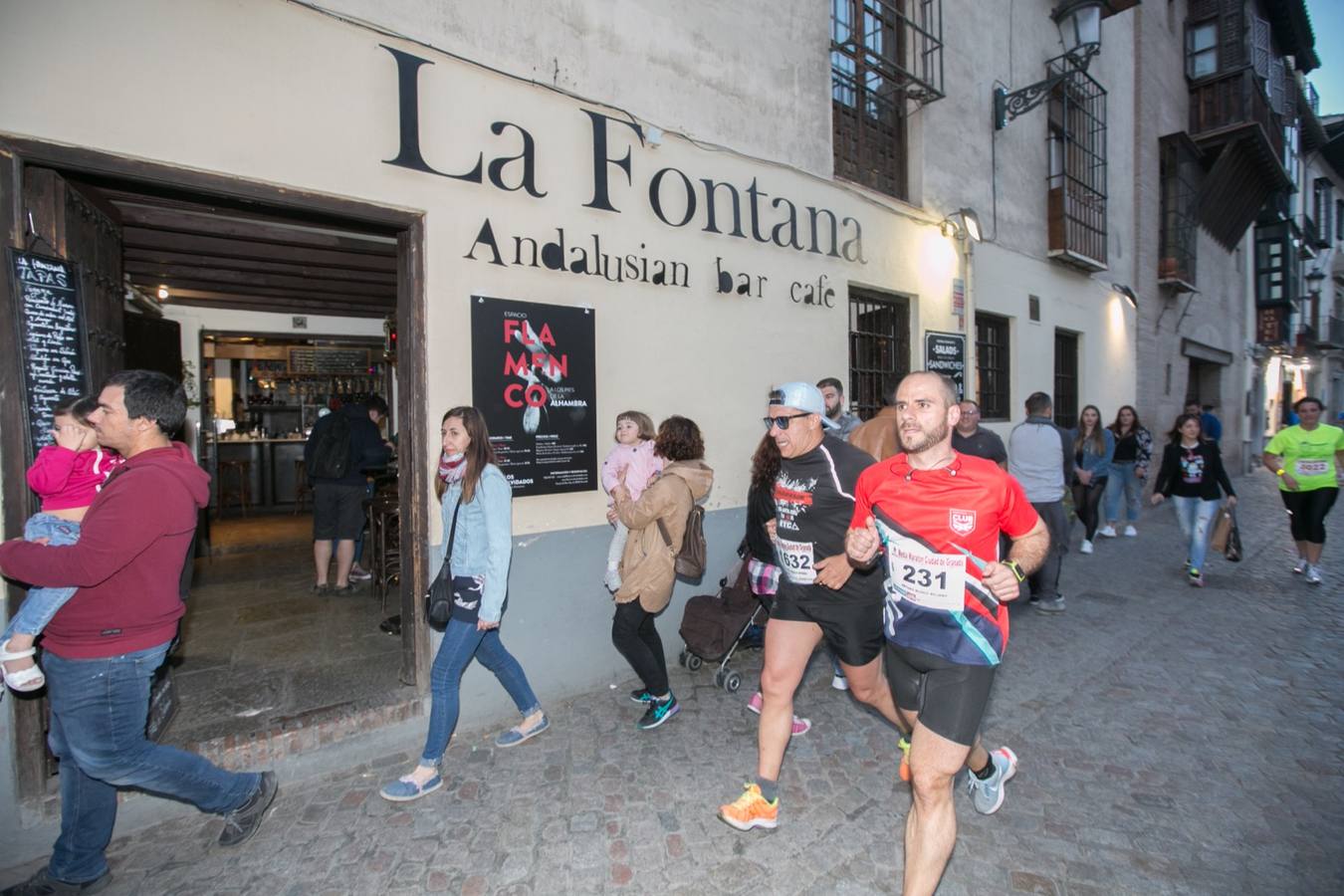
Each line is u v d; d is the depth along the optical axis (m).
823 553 2.97
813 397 2.99
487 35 3.98
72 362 2.99
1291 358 23.45
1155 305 12.95
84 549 2.36
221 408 10.17
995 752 3.11
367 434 6.15
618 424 4.36
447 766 3.59
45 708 2.92
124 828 3.05
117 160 2.93
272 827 3.10
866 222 6.54
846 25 6.50
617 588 4.30
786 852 2.91
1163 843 2.95
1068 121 10.04
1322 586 7.01
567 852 2.92
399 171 3.67
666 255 4.90
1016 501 2.42
